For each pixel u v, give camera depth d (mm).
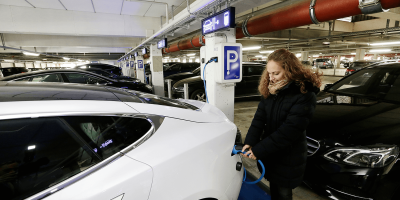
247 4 3010
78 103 967
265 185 2100
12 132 788
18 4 5602
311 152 1763
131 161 922
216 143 1223
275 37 10484
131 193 861
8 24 5762
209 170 1136
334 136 1703
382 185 1509
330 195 1647
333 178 1618
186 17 3617
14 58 22000
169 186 962
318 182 1716
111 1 5355
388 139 1567
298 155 1151
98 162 881
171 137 1096
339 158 1595
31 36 9992
